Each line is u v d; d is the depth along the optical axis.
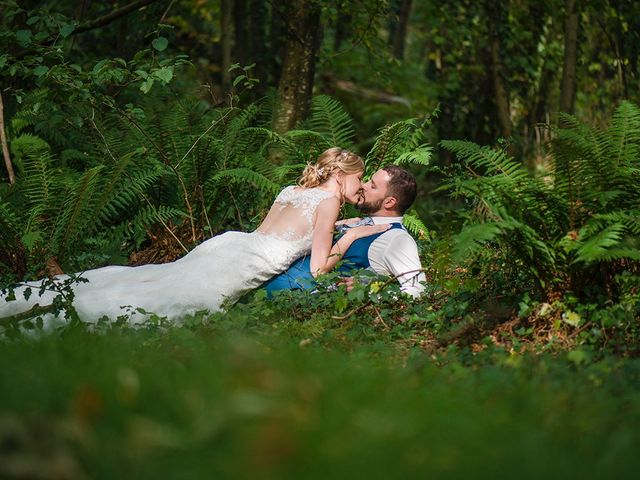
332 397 2.68
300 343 4.54
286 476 2.17
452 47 13.69
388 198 6.19
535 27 12.66
